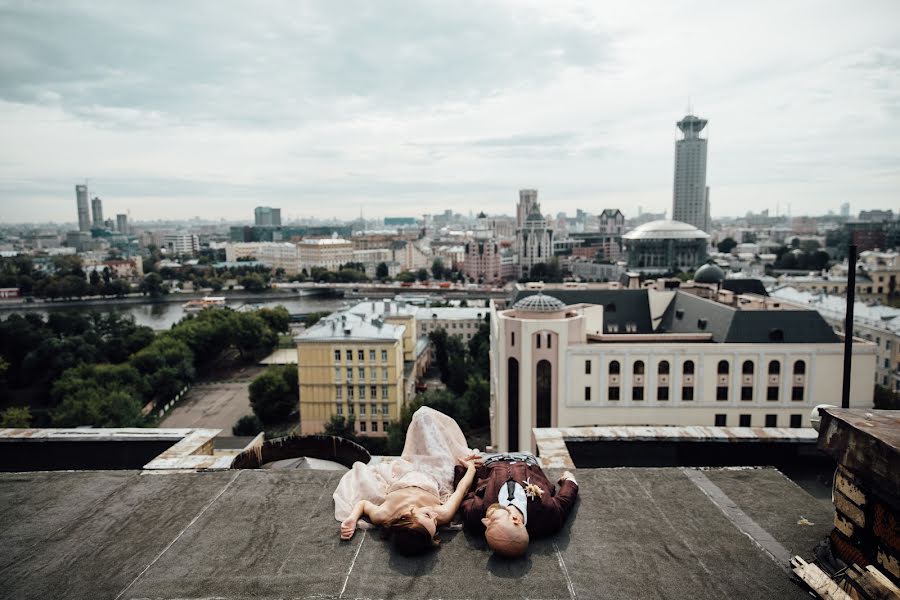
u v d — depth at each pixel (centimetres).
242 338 14650
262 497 970
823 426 773
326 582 737
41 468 1440
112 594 725
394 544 811
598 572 758
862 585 679
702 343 6538
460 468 1018
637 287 9612
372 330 9644
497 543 777
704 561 781
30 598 719
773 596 712
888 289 17038
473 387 9481
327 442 1524
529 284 10156
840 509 756
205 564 782
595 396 6488
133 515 919
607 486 999
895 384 10256
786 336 6469
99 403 8919
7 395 11862
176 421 10575
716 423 6488
